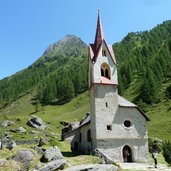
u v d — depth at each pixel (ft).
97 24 212.84
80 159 151.64
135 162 180.86
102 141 179.32
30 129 360.07
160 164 172.55
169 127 337.52
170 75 544.62
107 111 185.88
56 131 405.80
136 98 491.31
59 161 123.85
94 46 205.67
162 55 645.10
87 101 613.52
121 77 611.47
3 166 117.70
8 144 182.70
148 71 542.98
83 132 221.66
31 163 128.06
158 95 470.39
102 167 121.19
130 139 184.96
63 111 601.21
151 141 258.37
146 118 193.88
